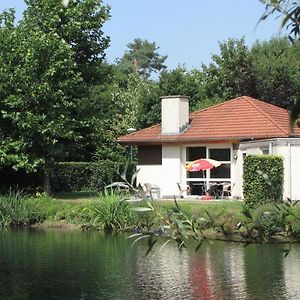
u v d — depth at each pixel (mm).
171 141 33875
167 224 3719
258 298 13914
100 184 41562
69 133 32375
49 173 35000
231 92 53625
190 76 56438
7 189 35000
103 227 27328
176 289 15078
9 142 32438
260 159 24766
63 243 23391
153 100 54312
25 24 32969
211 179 33281
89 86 35812
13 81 31750
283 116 35844
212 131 33938
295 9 2555
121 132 49125
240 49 54000
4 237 25438
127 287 15336
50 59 31984
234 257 19844
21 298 14164
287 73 51438
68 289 15070
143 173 35156
